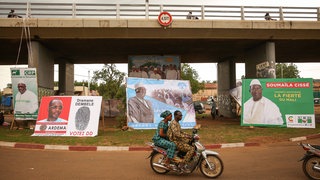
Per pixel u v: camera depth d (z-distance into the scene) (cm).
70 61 3462
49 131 1574
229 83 3278
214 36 2286
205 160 765
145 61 2939
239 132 1661
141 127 1788
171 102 1870
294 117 1841
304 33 2316
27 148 1313
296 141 1451
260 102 1877
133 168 894
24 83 1877
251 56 2759
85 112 1606
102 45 2562
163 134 805
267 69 2416
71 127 1577
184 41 2439
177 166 783
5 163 964
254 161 984
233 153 1155
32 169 876
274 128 1814
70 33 2170
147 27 2161
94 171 852
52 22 2095
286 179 746
